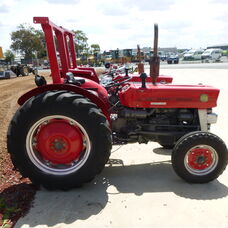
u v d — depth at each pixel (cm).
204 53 4009
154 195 309
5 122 654
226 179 346
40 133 326
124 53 2394
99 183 340
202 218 267
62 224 262
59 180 319
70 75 354
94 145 313
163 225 258
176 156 326
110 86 409
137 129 368
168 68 2462
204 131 334
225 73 1702
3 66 3344
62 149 327
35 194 316
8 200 303
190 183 334
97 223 263
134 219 267
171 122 373
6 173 370
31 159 321
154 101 355
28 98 332
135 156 423
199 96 355
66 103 307
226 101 794
